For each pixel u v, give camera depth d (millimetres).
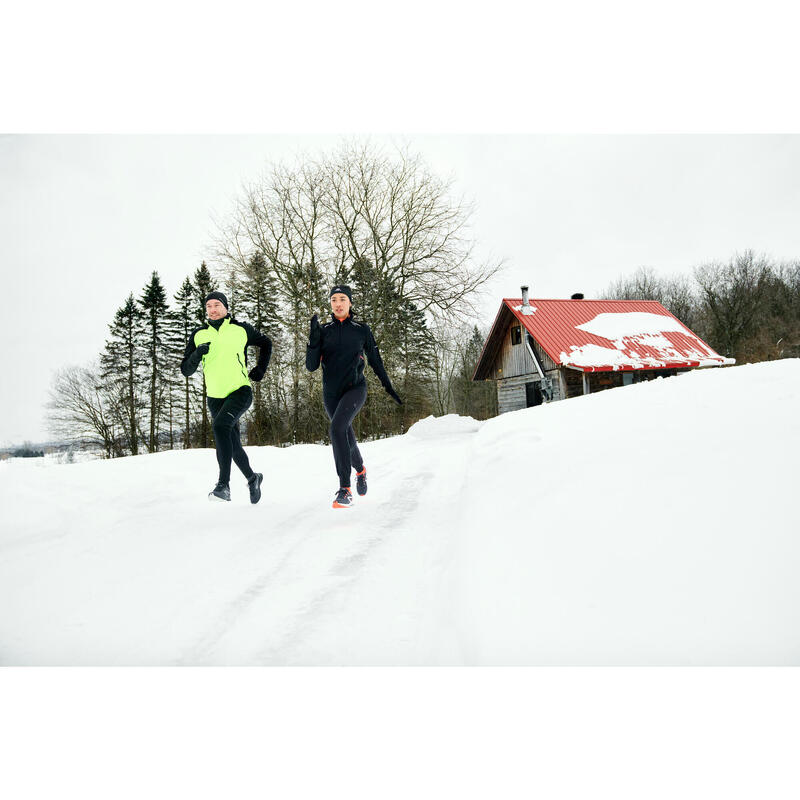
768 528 1940
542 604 1906
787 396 3582
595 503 2611
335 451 4016
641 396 5387
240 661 2000
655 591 1793
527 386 21984
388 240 21344
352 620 2240
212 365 4168
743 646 1481
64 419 35344
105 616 2367
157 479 5344
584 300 22938
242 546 3279
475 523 2986
